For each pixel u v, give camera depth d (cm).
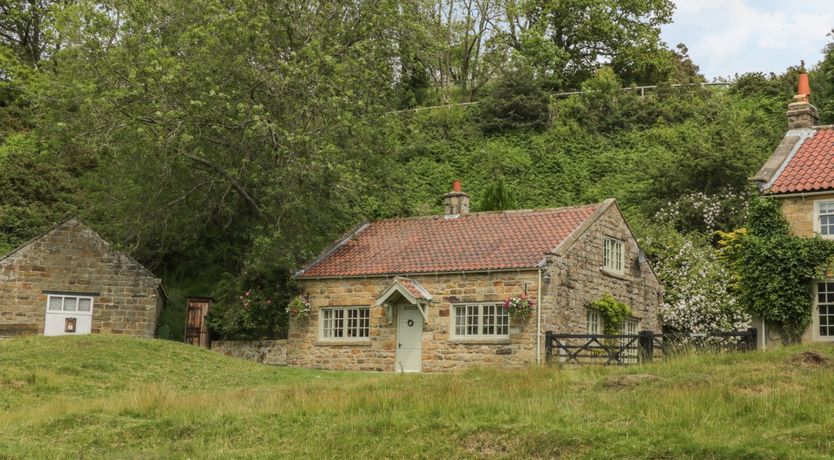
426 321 2973
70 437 1777
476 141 5319
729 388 1773
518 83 5553
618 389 1895
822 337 2642
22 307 3294
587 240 3033
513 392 1909
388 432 1688
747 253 2755
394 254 3192
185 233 3744
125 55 3284
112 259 3444
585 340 2931
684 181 4131
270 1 3462
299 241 3325
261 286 3422
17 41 5641
